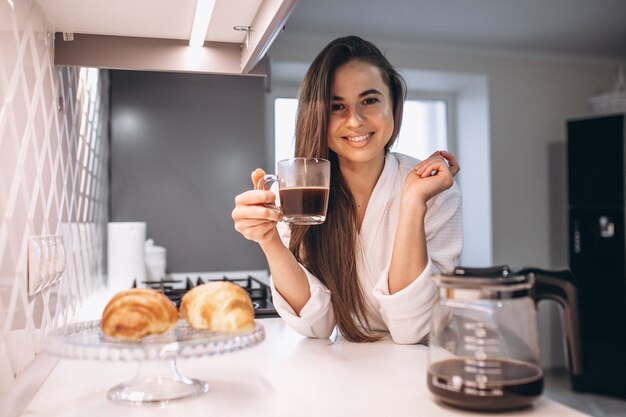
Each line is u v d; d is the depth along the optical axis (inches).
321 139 45.7
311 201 35.0
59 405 27.4
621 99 139.7
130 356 24.6
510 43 139.6
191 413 26.0
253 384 30.8
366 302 46.7
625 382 132.5
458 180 156.1
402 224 39.9
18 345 30.8
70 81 53.4
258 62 53.0
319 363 35.4
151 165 97.4
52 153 43.2
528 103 146.7
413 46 138.4
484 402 25.0
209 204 99.3
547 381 140.9
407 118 153.9
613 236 135.7
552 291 27.0
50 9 41.6
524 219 146.3
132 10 42.9
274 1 37.3
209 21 45.6
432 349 27.5
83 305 61.4
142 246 82.2
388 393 29.0
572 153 142.1
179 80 98.3
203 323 29.5
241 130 100.3
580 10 119.0
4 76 29.0
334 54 45.3
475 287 26.0
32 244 34.3
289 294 42.6
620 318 135.0
